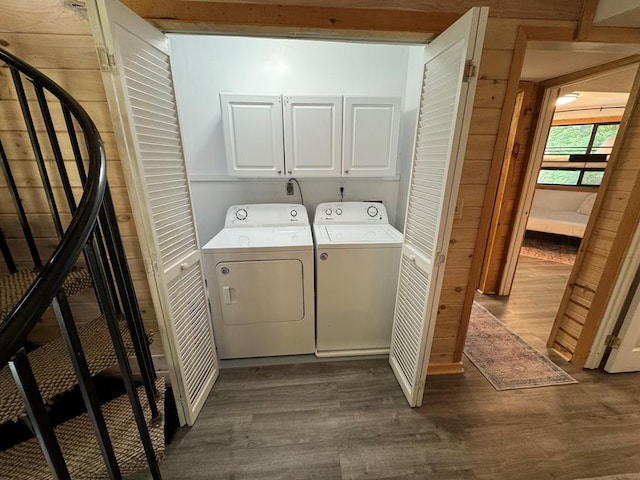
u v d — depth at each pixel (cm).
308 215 255
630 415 158
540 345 219
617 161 165
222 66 215
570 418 156
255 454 139
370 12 124
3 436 140
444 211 125
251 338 199
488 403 166
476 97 138
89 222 64
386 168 213
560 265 386
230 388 180
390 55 223
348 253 187
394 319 189
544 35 132
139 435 100
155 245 122
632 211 159
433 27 128
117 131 106
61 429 100
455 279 169
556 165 504
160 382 130
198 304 163
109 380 178
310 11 122
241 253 180
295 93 225
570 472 130
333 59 221
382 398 171
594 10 128
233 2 120
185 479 129
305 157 206
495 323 249
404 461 135
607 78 225
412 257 155
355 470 132
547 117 238
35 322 49
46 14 112
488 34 130
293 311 196
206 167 235
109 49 97
